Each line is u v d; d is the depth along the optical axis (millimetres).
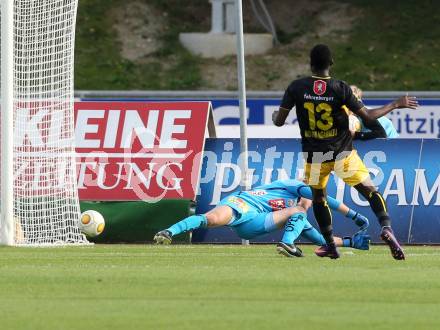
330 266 30516
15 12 43656
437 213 44781
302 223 35469
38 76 43438
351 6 108625
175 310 20719
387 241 31891
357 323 19078
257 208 36562
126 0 109812
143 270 28984
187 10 110188
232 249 39906
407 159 45094
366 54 101688
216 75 100625
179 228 35281
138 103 46344
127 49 103938
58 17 43562
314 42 104438
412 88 97000
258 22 108312
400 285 25062
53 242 42750
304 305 21484
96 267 30078
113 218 44969
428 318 19719
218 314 20172
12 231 41469
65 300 22281
